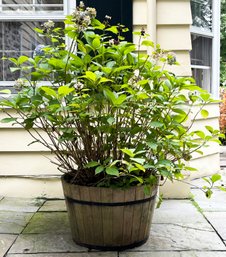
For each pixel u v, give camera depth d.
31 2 3.51
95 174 2.33
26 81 2.92
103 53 2.42
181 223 2.87
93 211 2.36
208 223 2.87
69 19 2.40
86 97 2.32
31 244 2.47
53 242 2.51
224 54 11.81
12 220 2.91
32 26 3.52
